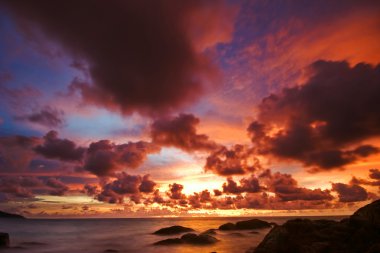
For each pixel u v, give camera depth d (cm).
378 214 2208
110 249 4769
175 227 7312
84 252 4644
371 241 2003
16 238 7319
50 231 10300
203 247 4388
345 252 1997
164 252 4131
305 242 2238
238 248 4256
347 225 2269
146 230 10531
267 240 2403
